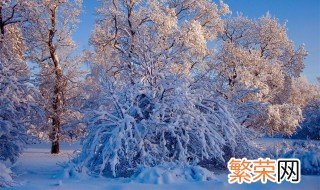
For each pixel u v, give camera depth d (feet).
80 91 77.71
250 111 52.80
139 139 39.17
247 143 45.85
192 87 47.67
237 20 95.96
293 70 98.84
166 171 33.76
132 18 78.43
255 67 82.58
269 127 79.77
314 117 132.26
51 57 77.05
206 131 42.01
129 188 29.96
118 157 37.09
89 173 37.96
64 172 37.35
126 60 69.77
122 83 44.73
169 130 40.63
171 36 73.87
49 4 74.28
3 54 59.57
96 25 82.74
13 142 43.04
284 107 83.30
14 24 75.82
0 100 43.14
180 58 67.41
